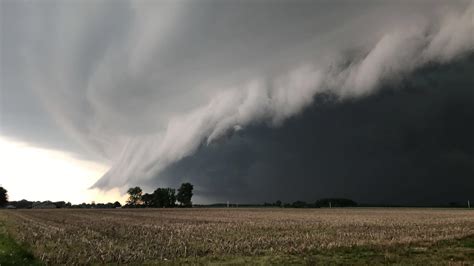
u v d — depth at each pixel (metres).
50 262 20.41
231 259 21.42
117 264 20.33
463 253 22.17
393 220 58.81
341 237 31.88
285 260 20.77
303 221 57.75
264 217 74.56
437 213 95.81
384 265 19.05
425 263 19.27
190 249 25.50
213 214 94.19
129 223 54.75
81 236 34.38
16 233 36.88
